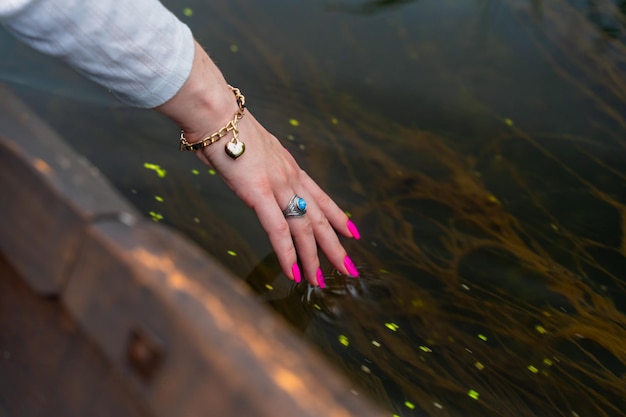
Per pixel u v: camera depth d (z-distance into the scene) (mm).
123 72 756
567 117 1268
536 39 1401
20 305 579
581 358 917
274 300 942
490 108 1271
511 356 911
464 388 867
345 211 1076
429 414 839
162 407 450
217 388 421
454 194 1123
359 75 1312
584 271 1028
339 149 1175
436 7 1470
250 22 1393
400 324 935
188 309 452
